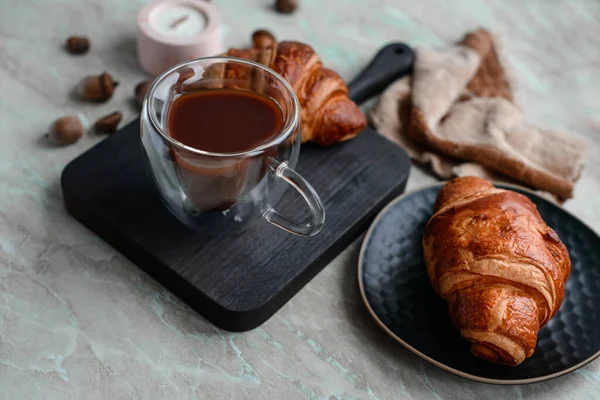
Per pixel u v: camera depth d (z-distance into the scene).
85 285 0.54
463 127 0.64
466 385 0.52
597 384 0.53
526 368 0.51
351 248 0.58
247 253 0.54
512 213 0.51
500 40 0.72
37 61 0.67
